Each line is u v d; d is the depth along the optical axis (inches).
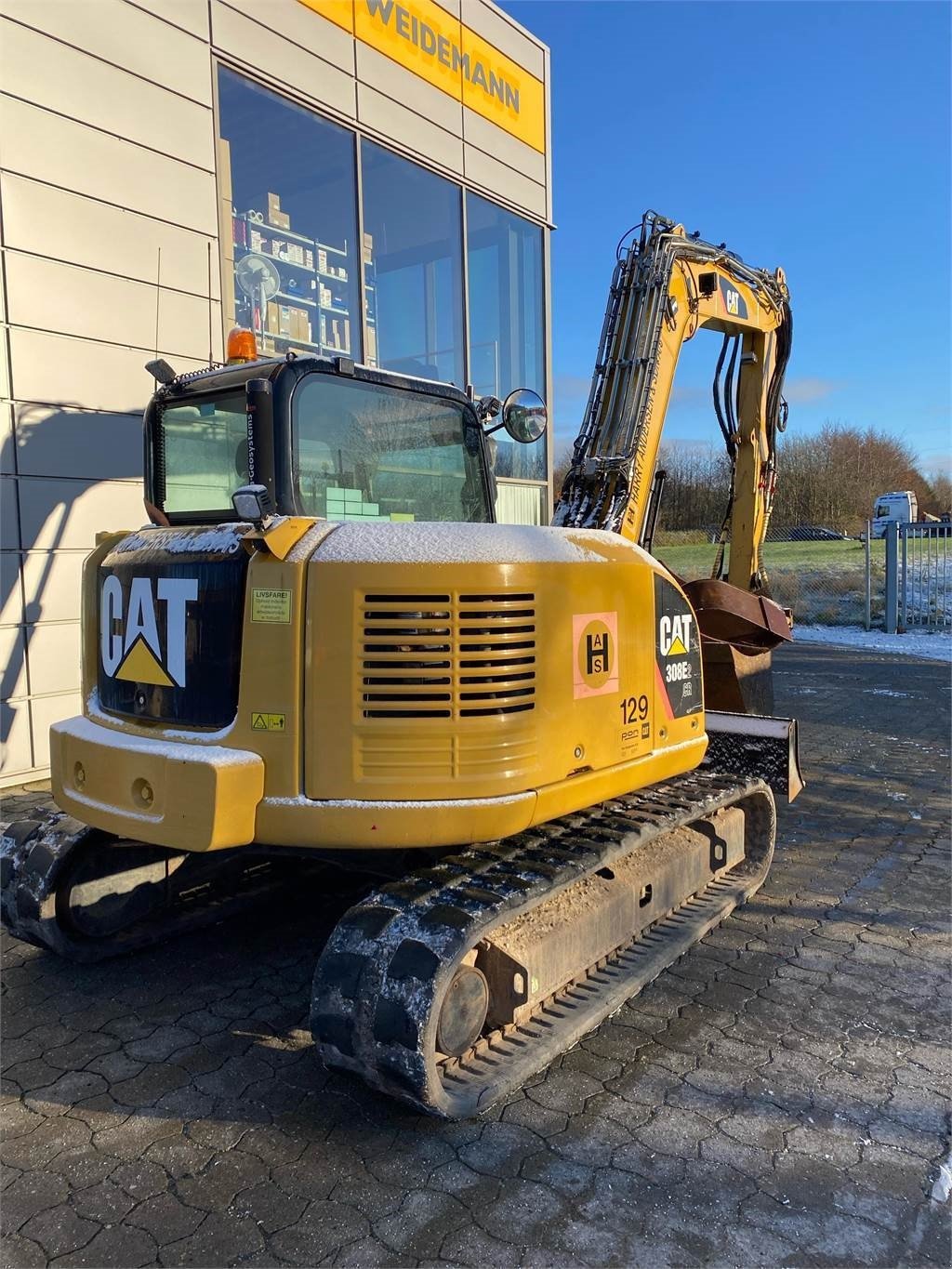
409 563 111.4
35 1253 88.6
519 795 116.3
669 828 145.5
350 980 104.7
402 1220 93.2
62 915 145.8
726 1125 109.2
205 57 273.9
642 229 190.1
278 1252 88.8
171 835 111.6
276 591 111.7
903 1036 130.2
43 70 234.5
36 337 237.9
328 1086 117.0
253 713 112.7
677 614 154.9
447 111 370.0
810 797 256.1
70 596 250.2
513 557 117.3
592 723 129.6
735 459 232.7
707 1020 134.2
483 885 115.4
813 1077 119.6
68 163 241.6
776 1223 93.4
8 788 238.8
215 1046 126.5
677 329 193.3
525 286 436.5
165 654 123.7
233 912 168.6
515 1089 116.1
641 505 185.0
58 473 245.0
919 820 235.3
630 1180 99.4
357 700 110.8
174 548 124.6
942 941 162.4
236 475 133.2
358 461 135.8
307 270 319.9
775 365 238.5
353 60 323.6
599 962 139.0
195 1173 100.2
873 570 799.1
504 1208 95.0
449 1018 105.6
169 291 268.5
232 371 132.8
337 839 111.5
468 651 112.7
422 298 370.0
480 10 385.7
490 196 399.5
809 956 156.2
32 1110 111.4
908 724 353.7
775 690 432.1
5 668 237.5
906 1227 92.9
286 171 308.8
